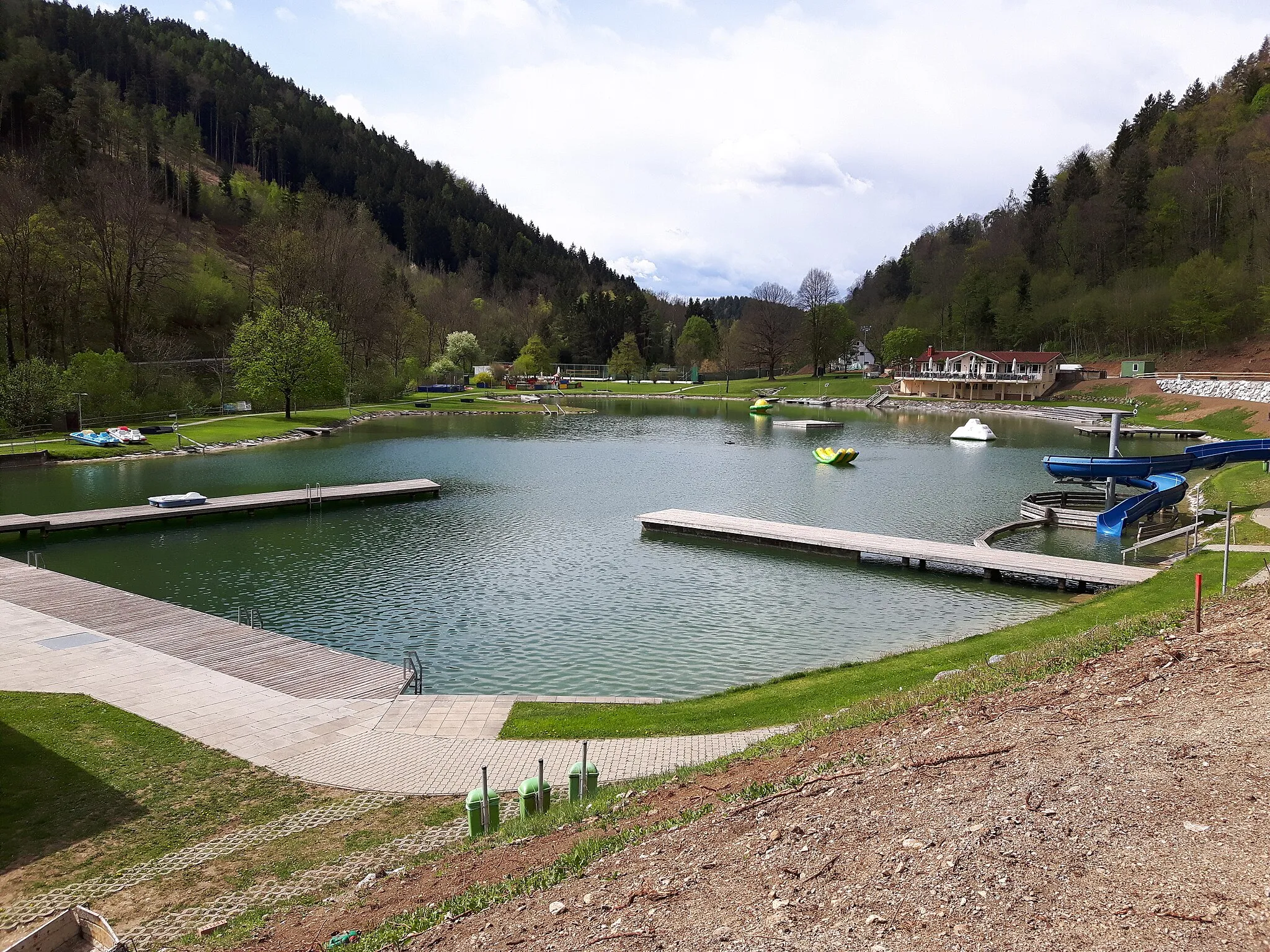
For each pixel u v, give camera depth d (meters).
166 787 16.50
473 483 63.78
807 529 44.97
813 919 8.06
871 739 13.91
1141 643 16.72
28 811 15.56
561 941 8.68
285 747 18.39
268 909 12.11
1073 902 7.54
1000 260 177.75
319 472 68.25
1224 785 9.29
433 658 28.34
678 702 21.66
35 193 99.12
